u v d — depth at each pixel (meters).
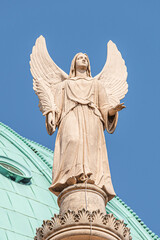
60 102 29.88
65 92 30.16
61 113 29.56
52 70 32.28
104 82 32.53
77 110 29.23
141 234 50.66
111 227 25.78
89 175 27.20
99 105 30.02
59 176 27.62
